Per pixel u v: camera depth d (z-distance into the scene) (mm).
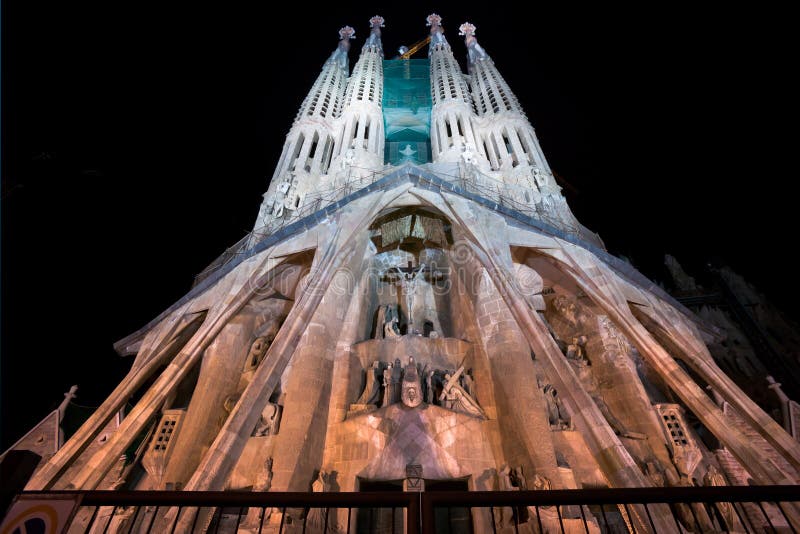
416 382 23125
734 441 17422
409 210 31078
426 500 4594
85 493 4672
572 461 21609
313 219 26641
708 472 20234
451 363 26344
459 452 21641
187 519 16234
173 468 21109
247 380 25547
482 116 49719
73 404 27703
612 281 25172
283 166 40375
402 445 21656
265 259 25703
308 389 22922
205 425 23094
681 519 16469
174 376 20641
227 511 17625
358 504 4641
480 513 18672
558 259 26766
